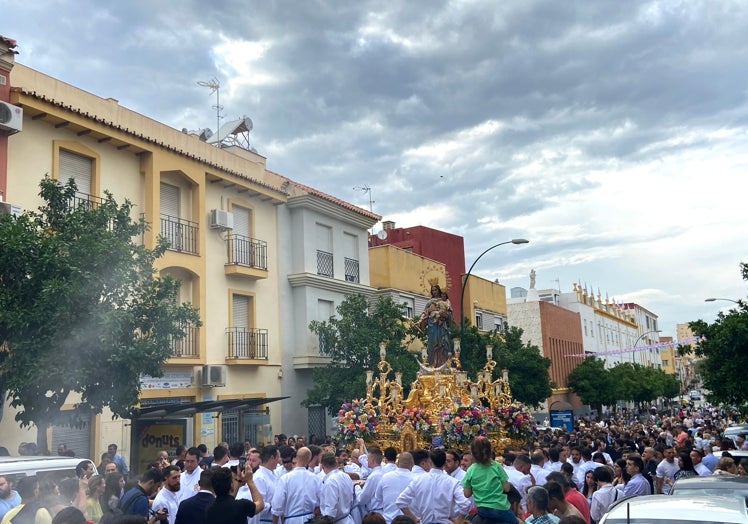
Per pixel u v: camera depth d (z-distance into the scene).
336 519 9.53
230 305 25.67
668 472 13.59
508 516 8.39
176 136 24.14
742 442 20.19
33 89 19.44
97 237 14.10
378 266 37.06
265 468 9.95
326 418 30.34
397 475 9.76
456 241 48.53
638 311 123.12
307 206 29.73
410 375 27.45
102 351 13.69
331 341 27.97
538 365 38.25
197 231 24.08
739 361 21.55
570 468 11.46
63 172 20.03
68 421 15.09
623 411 75.38
